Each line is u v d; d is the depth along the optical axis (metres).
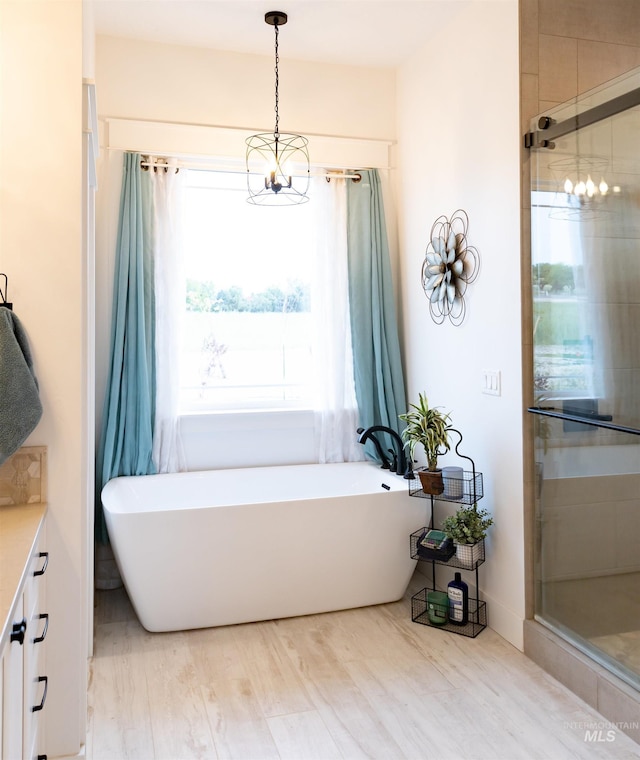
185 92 3.59
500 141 2.86
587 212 2.38
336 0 3.07
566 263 2.50
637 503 2.19
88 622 2.69
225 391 3.83
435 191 3.46
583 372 2.42
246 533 2.97
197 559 2.93
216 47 3.60
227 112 3.65
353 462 3.87
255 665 2.66
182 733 2.20
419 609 3.19
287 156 3.74
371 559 3.17
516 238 2.75
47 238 1.94
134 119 3.50
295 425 3.84
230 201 3.79
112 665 2.66
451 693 2.44
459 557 2.98
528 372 2.74
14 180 1.92
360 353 3.83
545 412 2.62
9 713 1.32
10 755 1.33
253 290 3.84
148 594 2.90
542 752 2.09
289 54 3.68
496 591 2.96
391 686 2.49
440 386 3.47
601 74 2.82
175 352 3.59
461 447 3.26
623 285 2.21
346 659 2.70
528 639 2.71
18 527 1.72
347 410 3.91
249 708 2.35
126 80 3.50
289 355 3.90
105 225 3.46
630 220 2.18
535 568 2.74
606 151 2.28
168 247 3.56
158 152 3.53
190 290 3.76
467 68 3.12
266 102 3.71
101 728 2.22
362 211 3.84
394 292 3.95
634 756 2.06
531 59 2.71
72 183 1.95
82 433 1.99
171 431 3.58
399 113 3.88
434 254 3.42
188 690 2.47
